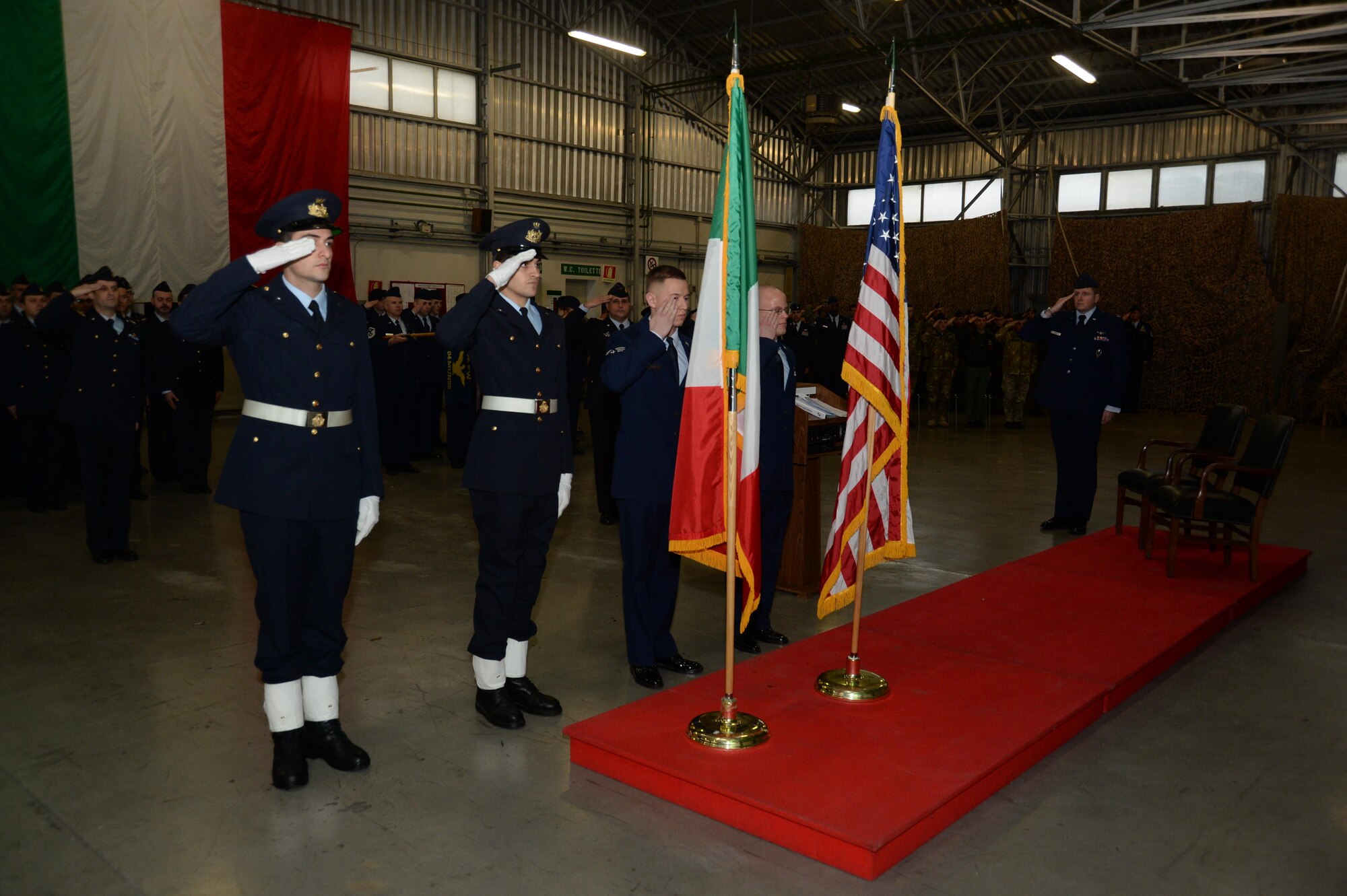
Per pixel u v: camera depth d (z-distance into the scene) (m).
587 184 16.92
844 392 14.71
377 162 13.97
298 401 2.75
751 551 3.12
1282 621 4.57
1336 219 15.12
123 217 10.91
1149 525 5.34
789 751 2.83
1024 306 18.97
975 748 2.86
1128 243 16.81
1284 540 6.39
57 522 6.51
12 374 6.67
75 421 5.30
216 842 2.51
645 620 3.74
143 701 3.46
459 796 2.78
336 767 2.93
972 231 18.36
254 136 11.90
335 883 2.33
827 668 3.54
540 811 2.70
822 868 2.42
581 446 10.88
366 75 13.75
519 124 15.70
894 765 2.75
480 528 3.27
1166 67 15.29
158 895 2.27
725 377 2.88
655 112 17.89
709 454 3.15
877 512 3.44
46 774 2.88
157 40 11.00
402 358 8.66
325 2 13.11
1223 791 2.87
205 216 11.59
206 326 2.62
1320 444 11.94
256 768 2.94
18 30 10.02
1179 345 16.28
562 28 15.92
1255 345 15.47
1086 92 17.20
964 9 14.83
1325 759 3.10
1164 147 17.31
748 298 3.02
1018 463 9.97
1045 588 4.68
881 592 5.10
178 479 7.91
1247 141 16.47
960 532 6.55
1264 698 3.61
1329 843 2.57
